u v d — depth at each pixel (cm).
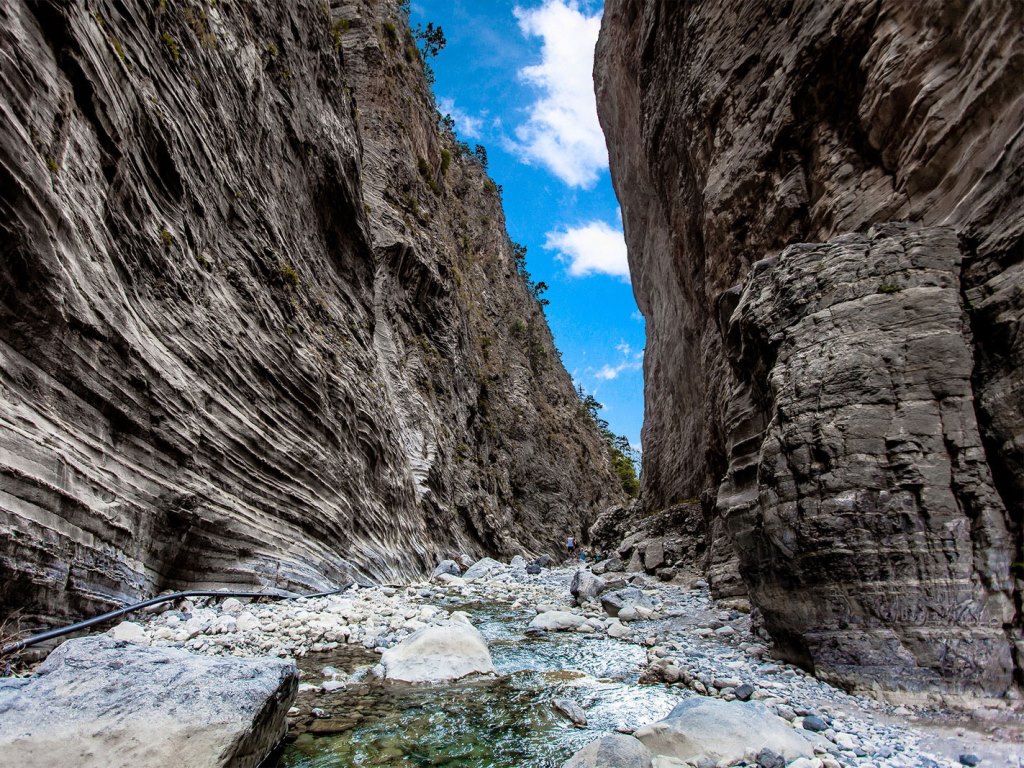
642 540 1897
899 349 578
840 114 1034
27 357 582
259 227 1279
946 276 590
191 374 896
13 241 555
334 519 1328
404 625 877
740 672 617
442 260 3403
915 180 775
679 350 2188
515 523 3847
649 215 2673
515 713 507
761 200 1242
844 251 669
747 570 713
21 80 588
